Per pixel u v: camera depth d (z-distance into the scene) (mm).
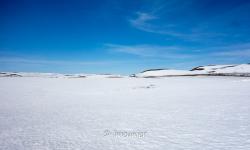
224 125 9516
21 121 11977
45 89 36000
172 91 28922
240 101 16875
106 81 62125
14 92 30875
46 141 8234
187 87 35562
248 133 8141
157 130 9258
